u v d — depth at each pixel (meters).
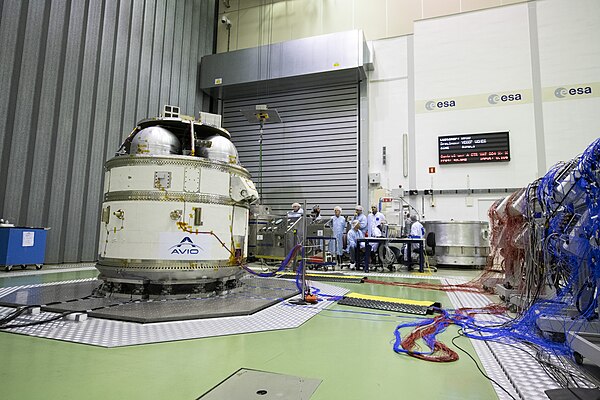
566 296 2.50
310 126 10.52
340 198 9.95
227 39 11.79
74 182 7.05
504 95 9.07
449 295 4.18
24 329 2.34
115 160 3.47
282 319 2.77
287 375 1.68
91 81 7.45
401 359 1.94
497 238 4.48
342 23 10.64
